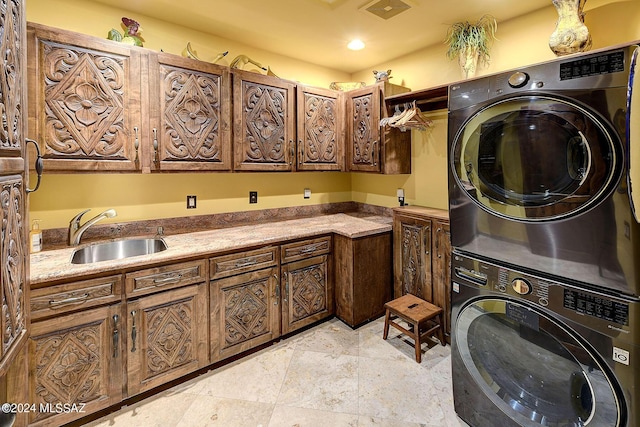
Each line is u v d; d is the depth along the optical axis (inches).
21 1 39.6
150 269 70.4
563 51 66.4
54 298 59.7
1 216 34.4
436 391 74.2
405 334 93.3
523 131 52.1
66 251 73.7
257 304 88.8
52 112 65.9
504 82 53.4
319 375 80.1
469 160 60.3
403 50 112.3
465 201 61.7
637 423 42.5
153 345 71.7
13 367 39.7
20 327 39.6
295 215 127.0
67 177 81.6
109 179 87.5
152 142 78.5
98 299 64.3
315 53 115.3
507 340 57.6
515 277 54.0
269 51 113.3
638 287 41.3
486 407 60.2
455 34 91.3
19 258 39.2
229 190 109.8
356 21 90.7
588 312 45.7
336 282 107.0
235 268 83.7
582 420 48.1
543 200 50.3
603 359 44.6
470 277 61.4
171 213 98.3
